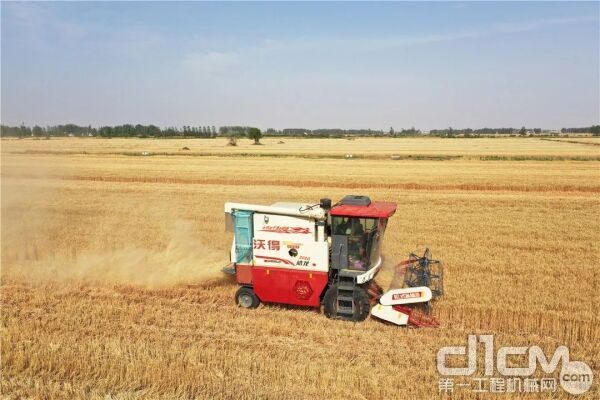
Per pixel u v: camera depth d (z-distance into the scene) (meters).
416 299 11.55
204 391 8.66
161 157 68.38
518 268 15.98
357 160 63.78
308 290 12.55
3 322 11.70
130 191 34.78
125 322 11.89
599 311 12.17
